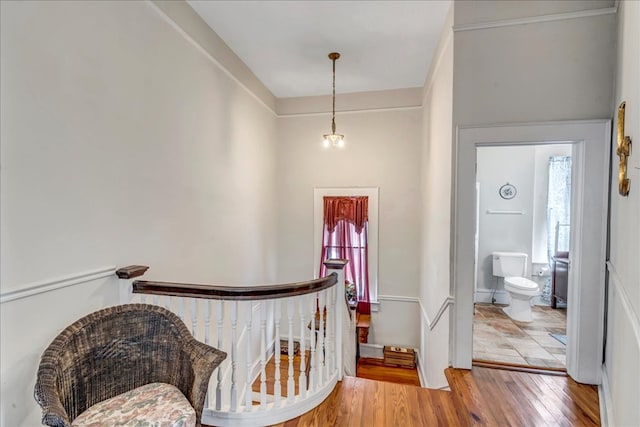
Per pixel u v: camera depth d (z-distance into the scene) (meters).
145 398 1.52
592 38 2.28
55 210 1.57
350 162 4.78
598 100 2.28
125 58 2.00
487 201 4.75
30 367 1.46
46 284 1.52
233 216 3.53
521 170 4.69
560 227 4.54
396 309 4.68
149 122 2.21
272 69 3.92
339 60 3.67
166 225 2.41
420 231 4.53
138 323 1.71
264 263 4.48
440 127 3.05
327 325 2.30
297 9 2.71
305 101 4.89
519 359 2.85
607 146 2.25
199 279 2.86
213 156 3.09
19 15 1.40
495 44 2.42
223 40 3.22
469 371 2.47
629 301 1.63
